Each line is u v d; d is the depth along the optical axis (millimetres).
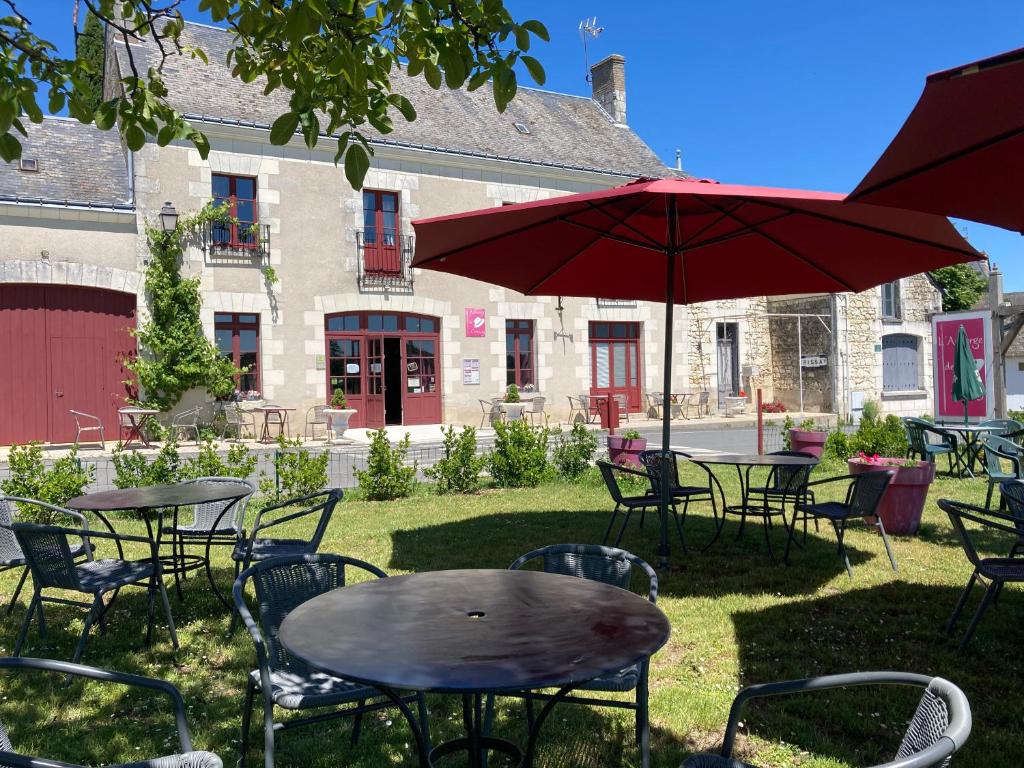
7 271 12352
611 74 21281
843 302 20391
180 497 4309
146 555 5941
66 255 12805
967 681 3406
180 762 1873
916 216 4062
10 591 5023
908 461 6633
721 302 20234
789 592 4812
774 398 21828
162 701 3316
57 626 4316
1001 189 2980
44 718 3154
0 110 2898
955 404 15914
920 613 4367
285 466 8367
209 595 4906
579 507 7977
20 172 13008
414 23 2824
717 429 17031
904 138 2516
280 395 14648
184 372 13273
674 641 3982
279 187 14656
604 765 2771
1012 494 4629
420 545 6172
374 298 15609
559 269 6051
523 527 6918
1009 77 2152
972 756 2760
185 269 13766
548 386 17531
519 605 2361
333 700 2516
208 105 14234
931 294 22109
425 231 4613
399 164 15812
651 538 6465
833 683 1992
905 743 1826
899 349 21641
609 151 19609
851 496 5941
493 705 2904
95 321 13250
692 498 6527
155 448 12555
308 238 14930
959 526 3986
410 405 16250
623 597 2453
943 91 2242
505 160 16719
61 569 3703
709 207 5223
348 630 2117
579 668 1818
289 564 3012
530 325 17641
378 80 3027
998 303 15320
